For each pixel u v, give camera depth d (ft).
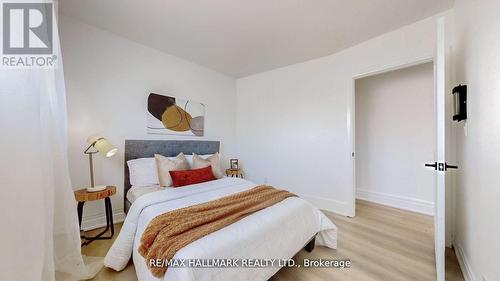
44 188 3.91
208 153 11.78
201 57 10.43
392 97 10.73
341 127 9.48
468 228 4.89
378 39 8.21
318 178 10.30
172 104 10.21
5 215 3.14
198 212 5.01
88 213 7.67
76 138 7.39
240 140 13.74
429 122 9.66
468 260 4.90
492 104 3.48
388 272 5.30
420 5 6.30
